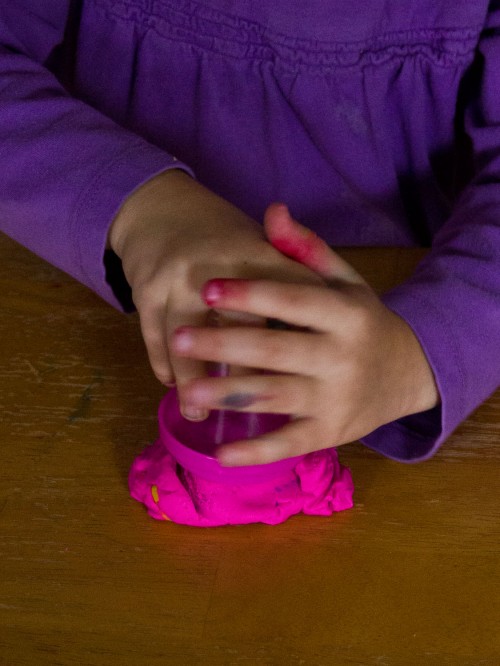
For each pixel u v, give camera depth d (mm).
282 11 722
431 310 576
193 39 747
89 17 759
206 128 772
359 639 510
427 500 581
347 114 746
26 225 628
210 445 557
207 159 782
